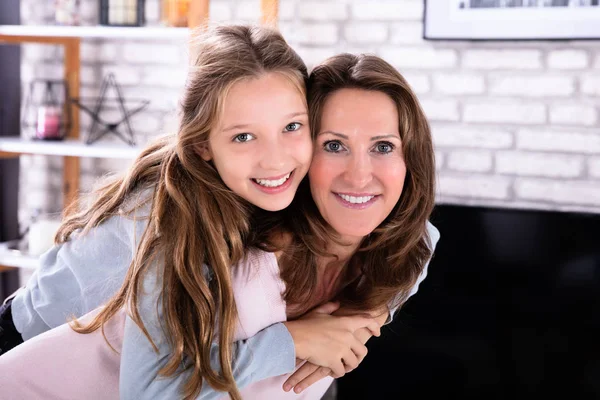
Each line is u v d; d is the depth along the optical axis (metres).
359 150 1.17
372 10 2.55
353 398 2.49
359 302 1.32
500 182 2.48
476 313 2.38
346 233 1.21
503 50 2.45
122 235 1.34
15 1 2.79
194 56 1.21
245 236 1.21
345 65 1.20
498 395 2.38
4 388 1.28
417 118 1.21
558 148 2.43
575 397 2.32
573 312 2.30
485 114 2.48
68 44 2.81
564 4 2.35
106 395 1.31
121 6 2.44
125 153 2.45
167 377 1.11
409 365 2.44
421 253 1.35
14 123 2.86
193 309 1.16
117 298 1.23
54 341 1.32
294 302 1.27
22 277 3.02
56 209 2.97
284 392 1.37
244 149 1.15
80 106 2.71
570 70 2.40
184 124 1.18
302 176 1.19
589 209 2.41
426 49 2.52
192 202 1.17
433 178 1.26
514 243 2.33
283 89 1.15
